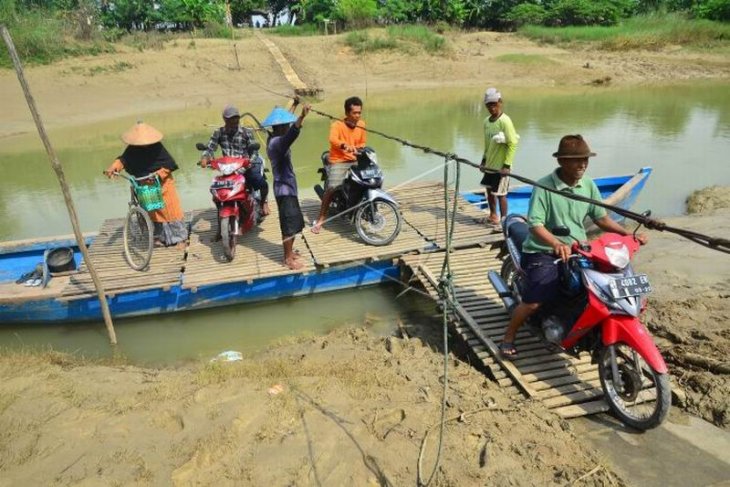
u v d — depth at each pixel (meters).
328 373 4.54
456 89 24.55
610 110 18.19
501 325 5.24
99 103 20.78
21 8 24.64
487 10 38.66
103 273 6.45
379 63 27.53
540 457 3.52
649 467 3.55
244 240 7.31
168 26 36.06
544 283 4.27
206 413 3.85
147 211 6.81
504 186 7.15
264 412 3.86
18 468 3.38
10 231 9.53
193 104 21.48
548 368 4.62
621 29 32.94
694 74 25.83
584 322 4.04
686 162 11.95
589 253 3.94
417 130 15.87
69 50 23.66
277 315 6.39
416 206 8.36
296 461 3.39
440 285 4.29
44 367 4.74
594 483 3.31
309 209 8.48
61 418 3.87
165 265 6.62
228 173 6.59
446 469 3.34
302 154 13.73
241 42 28.23
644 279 3.87
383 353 5.11
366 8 34.28
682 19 33.12
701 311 5.52
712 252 7.07
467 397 4.18
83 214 10.28
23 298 5.94
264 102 21.50
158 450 3.50
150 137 6.62
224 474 3.30
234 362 4.88
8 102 19.95
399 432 3.68
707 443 3.75
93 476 3.28
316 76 26.03
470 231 7.34
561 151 3.98
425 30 30.47
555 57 28.75
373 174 6.76
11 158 14.15
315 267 6.46
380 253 6.71
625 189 8.10
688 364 4.60
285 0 47.81
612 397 4.08
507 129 6.92
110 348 5.83
